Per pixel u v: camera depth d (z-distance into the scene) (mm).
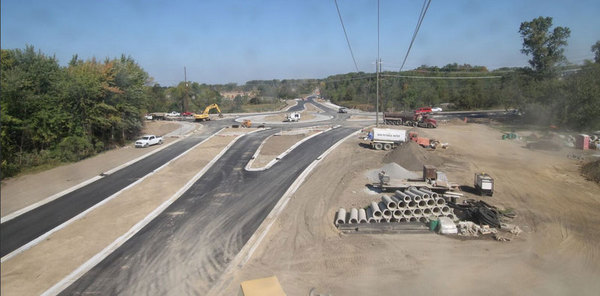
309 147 45125
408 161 33625
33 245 19125
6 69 37250
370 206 22578
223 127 69250
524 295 13203
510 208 22344
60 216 23188
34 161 36188
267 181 30406
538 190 26266
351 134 56000
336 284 14375
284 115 96062
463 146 44875
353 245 17844
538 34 71562
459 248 17156
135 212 23672
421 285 14000
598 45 71812
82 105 42219
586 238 18125
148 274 15859
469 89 106125
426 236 18641
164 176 32750
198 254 17656
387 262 16000
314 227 20359
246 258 17062
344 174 31406
